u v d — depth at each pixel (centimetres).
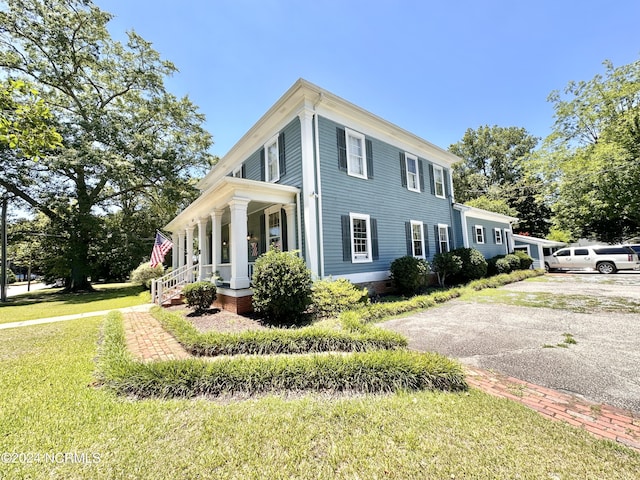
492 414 258
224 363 342
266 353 432
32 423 256
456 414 260
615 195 1554
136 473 195
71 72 1598
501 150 3194
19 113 443
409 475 188
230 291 753
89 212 1722
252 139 1112
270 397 302
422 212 1230
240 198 746
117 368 348
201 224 1016
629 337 460
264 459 207
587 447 211
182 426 251
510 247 1880
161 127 1905
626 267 1462
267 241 1027
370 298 904
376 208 1009
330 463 202
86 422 258
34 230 1847
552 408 268
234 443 226
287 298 606
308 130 830
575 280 1245
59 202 1578
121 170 1518
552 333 495
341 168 907
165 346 489
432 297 816
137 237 2064
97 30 1569
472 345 451
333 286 696
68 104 1647
